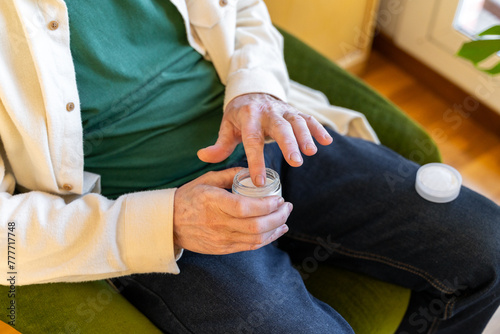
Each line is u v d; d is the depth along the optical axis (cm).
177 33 87
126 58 80
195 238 73
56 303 72
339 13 161
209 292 76
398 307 88
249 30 99
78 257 72
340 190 90
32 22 68
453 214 84
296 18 154
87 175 81
